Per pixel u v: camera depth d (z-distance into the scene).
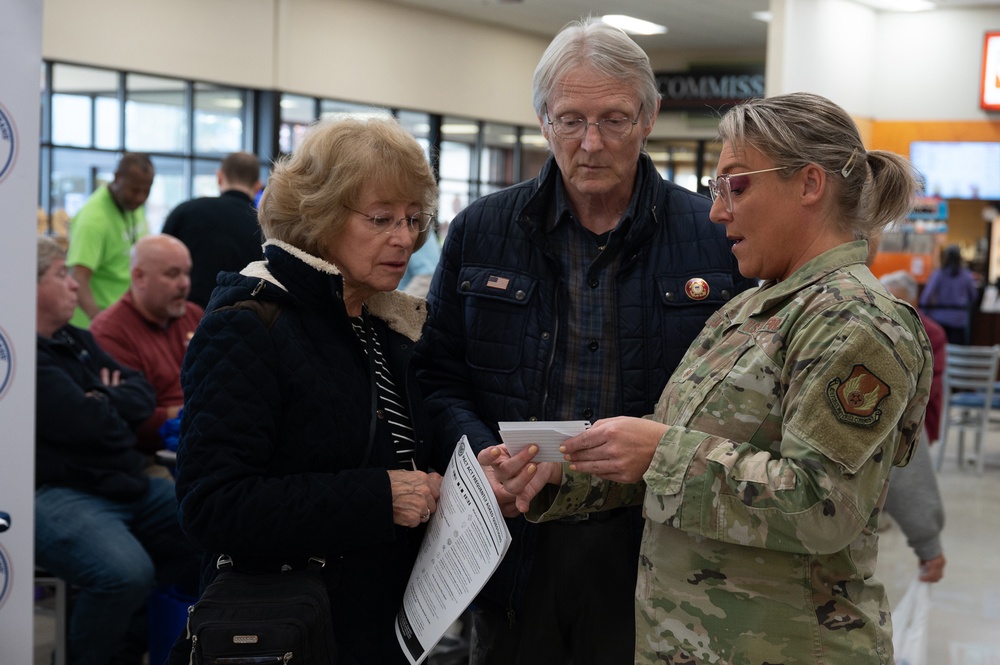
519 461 1.60
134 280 3.87
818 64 8.88
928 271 10.23
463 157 13.50
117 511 3.28
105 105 9.14
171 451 3.42
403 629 1.66
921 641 2.85
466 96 13.22
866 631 1.42
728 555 1.43
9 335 2.09
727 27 12.89
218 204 5.16
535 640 1.99
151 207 9.72
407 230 1.65
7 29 2.03
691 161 14.77
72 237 5.44
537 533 1.95
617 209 2.00
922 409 1.44
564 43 1.90
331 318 1.64
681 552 1.48
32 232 2.09
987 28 9.67
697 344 1.63
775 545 1.35
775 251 1.49
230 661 1.45
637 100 1.88
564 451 1.54
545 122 1.97
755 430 1.43
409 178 1.63
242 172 5.29
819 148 1.44
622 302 1.98
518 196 2.09
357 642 1.65
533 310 2.01
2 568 2.14
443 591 1.58
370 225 1.62
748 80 14.24
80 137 8.94
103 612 3.08
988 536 5.77
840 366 1.33
